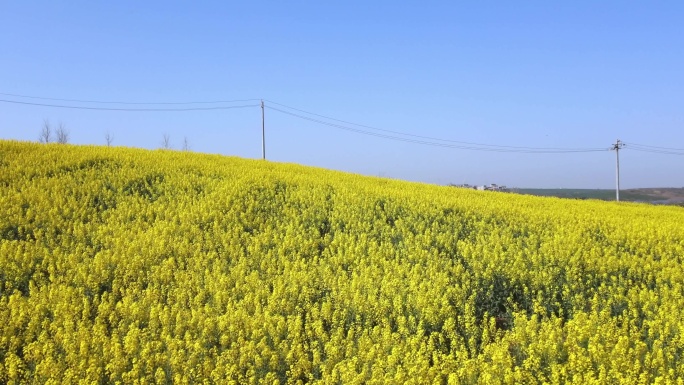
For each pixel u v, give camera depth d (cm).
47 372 721
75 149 2595
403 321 888
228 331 860
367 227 1528
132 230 1418
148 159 2447
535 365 743
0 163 2095
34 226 1421
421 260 1245
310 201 1819
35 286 1076
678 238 1586
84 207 1616
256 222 1577
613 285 1099
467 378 729
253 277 1099
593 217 1906
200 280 1115
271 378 731
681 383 673
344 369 722
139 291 1058
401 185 2648
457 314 975
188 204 1686
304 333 866
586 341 820
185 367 733
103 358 770
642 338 882
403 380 718
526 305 1029
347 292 1027
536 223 1712
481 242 1428
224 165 2580
